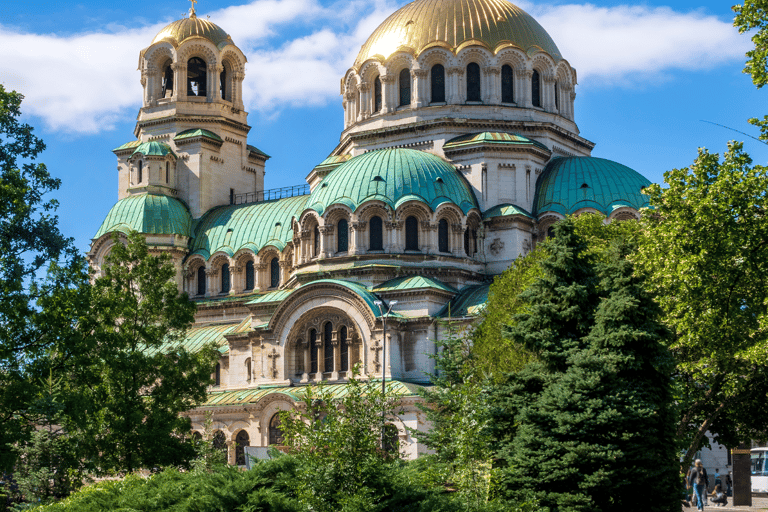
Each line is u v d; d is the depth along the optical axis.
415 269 81.44
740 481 58.50
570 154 96.25
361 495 32.19
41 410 44.72
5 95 58.16
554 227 44.69
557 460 38.34
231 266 98.44
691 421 56.12
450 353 59.16
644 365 41.47
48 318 48.06
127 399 54.34
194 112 108.19
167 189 105.56
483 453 38.22
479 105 92.06
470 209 85.31
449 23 94.56
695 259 43.59
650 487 38.94
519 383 43.12
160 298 58.44
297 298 81.50
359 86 97.06
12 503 52.34
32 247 58.12
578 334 43.22
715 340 45.06
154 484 37.50
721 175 44.44
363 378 77.19
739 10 43.25
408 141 93.25
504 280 59.62
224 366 89.56
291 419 35.56
